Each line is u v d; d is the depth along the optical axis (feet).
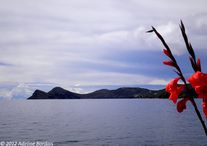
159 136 181.27
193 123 275.59
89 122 291.79
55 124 271.90
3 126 253.85
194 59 6.91
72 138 175.52
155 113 453.58
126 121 299.79
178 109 6.73
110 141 161.07
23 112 514.27
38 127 244.83
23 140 169.17
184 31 7.09
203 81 5.96
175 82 6.87
